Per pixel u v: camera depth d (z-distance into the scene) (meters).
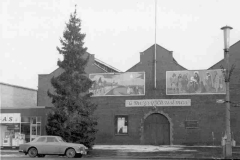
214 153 30.59
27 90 52.78
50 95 35.97
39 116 41.72
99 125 44.97
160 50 44.69
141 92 44.44
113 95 45.09
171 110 43.41
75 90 35.38
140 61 45.00
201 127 42.38
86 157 27.89
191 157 26.86
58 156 29.56
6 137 41.78
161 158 26.56
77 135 34.69
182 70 43.62
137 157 27.14
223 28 26.95
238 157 26.86
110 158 26.55
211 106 42.38
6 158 26.23
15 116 42.06
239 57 42.38
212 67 42.91
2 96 47.19
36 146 28.19
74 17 36.44
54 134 34.47
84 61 36.22
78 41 36.22
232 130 41.41
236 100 41.78
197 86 43.00
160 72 44.28
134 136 44.03
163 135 43.44
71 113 34.84
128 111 44.53
